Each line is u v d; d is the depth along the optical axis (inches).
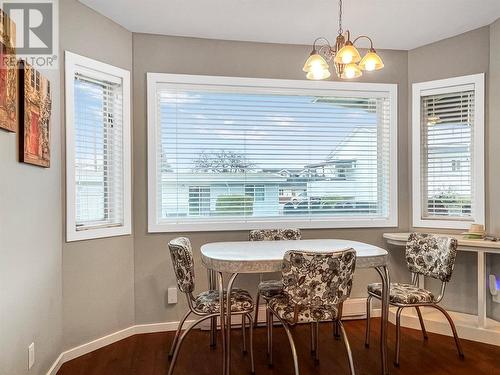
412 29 117.3
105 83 109.9
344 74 84.1
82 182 103.5
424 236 107.2
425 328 115.5
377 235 131.3
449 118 126.2
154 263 116.6
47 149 82.5
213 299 90.0
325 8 103.7
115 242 109.1
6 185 63.2
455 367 92.4
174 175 121.0
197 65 120.2
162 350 102.9
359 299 128.3
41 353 80.4
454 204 125.8
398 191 132.6
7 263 63.5
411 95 132.0
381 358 93.8
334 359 97.0
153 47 117.0
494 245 103.7
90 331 102.0
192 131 122.0
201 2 99.7
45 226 82.8
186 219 122.0
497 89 112.3
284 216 128.6
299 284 75.3
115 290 109.0
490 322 112.3
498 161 112.3
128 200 112.8
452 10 105.6
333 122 131.3
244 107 125.4
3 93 60.3
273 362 95.5
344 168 132.5
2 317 61.6
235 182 125.3
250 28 114.9
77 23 98.3
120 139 112.1
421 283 125.8
